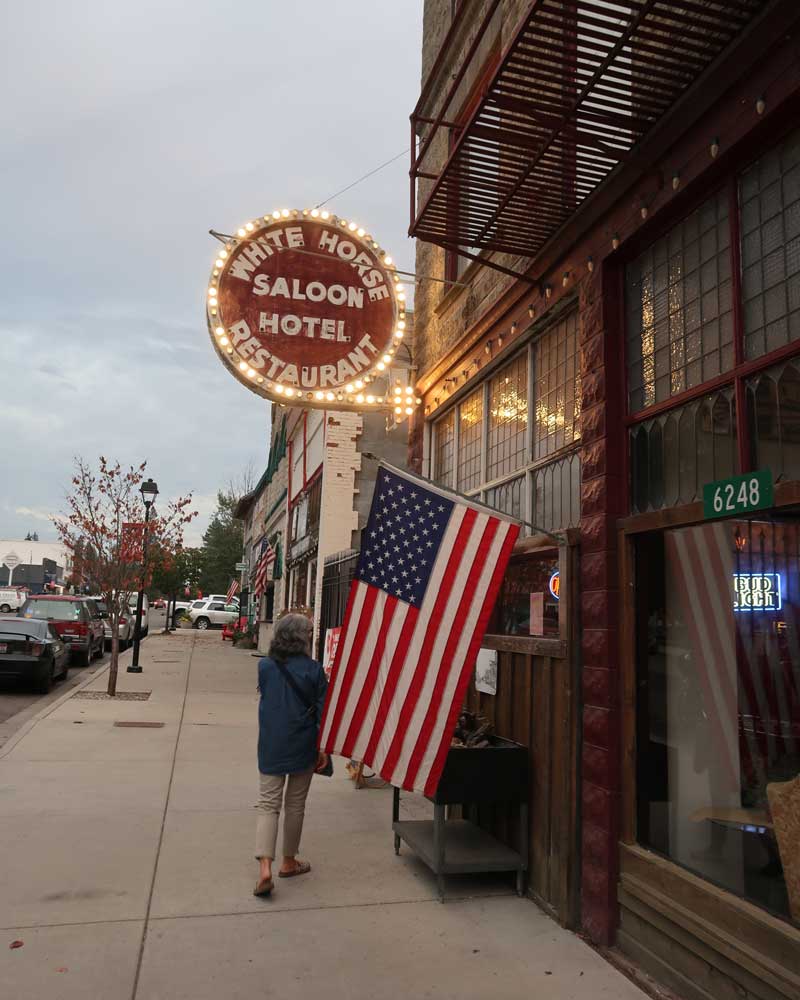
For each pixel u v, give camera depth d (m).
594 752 4.78
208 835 6.39
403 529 5.25
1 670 14.45
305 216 7.95
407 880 5.59
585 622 4.99
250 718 12.40
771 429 3.82
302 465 20.50
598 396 5.12
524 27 4.20
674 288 4.68
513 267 6.63
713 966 3.75
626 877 4.46
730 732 4.02
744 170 4.11
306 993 3.96
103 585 14.81
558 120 4.60
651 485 4.75
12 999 3.78
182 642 32.72
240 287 7.76
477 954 4.46
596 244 5.30
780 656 3.71
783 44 3.64
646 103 4.37
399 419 9.45
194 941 4.49
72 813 6.80
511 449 7.02
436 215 6.21
